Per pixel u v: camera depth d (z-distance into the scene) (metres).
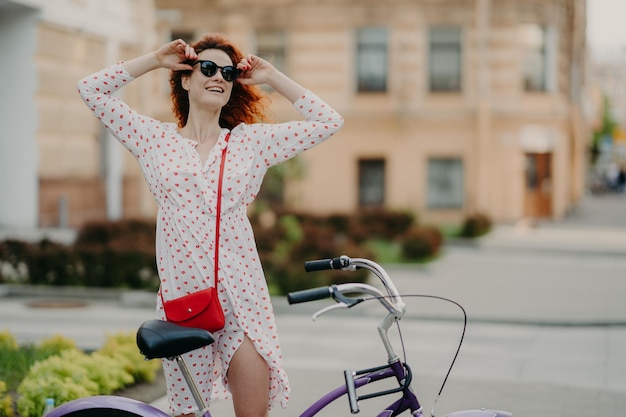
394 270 18.89
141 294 13.77
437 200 32.12
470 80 31.80
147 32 28.62
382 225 25.14
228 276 4.17
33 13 22.75
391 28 32.00
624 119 123.00
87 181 25.25
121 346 8.34
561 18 32.94
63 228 23.28
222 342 4.21
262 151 4.36
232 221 4.23
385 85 32.19
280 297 14.02
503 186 31.92
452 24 31.77
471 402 7.65
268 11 32.34
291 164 28.27
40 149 23.20
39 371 7.03
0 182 22.98
